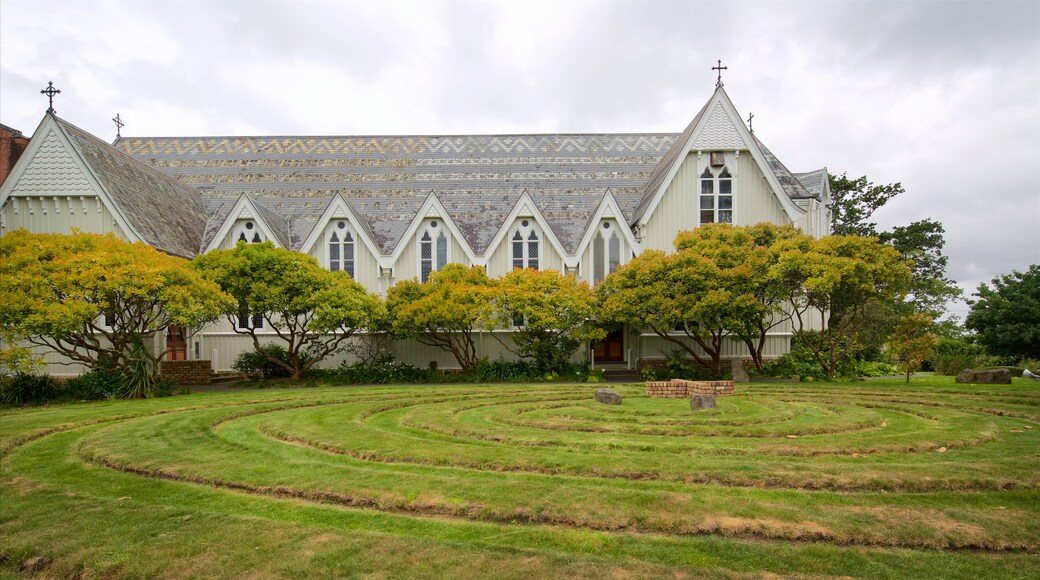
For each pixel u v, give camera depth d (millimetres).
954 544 7816
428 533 8289
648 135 44500
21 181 30141
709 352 31641
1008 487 10227
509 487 9859
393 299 31828
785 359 32844
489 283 32312
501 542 7906
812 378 30266
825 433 15164
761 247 29844
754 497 9719
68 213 30312
